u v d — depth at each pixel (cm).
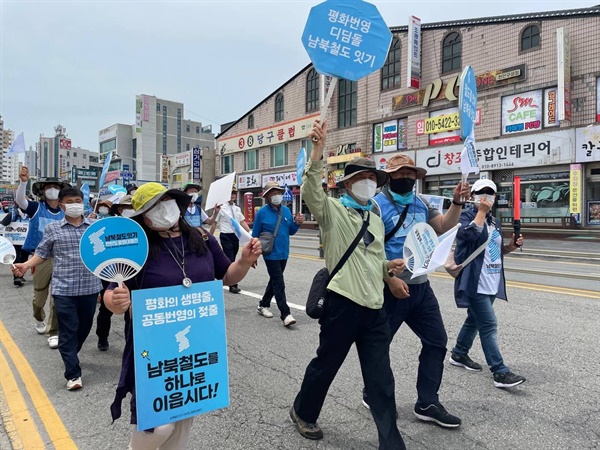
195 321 225
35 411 356
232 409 353
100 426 330
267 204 604
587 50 1658
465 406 353
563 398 364
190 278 226
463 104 378
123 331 593
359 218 291
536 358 455
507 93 1867
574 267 1143
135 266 212
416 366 439
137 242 212
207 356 227
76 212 420
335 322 283
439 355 329
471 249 384
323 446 297
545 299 722
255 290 853
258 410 351
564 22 1709
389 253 331
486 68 1939
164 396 216
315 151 271
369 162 294
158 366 214
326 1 277
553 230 1742
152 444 220
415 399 369
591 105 1653
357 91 2495
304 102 2867
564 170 1739
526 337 523
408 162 330
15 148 762
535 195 1825
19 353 501
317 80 2758
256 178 3275
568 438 303
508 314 626
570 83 1698
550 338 518
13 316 668
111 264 207
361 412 346
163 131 8862
